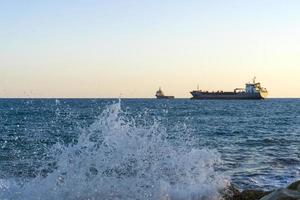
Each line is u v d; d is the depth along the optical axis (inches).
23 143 948.0
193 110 3358.8
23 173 526.9
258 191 365.1
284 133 1482.5
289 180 567.2
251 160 761.0
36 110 2920.8
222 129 1628.9
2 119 1914.4
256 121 2213.3
